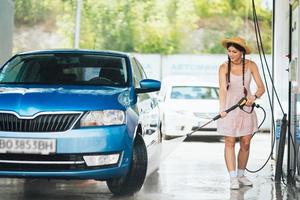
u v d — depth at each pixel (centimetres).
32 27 4434
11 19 1609
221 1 4541
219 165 1323
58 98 857
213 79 2427
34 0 4434
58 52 1044
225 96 999
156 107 1151
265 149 1731
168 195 936
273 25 1361
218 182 1077
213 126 1972
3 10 1498
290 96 1074
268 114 2383
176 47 4500
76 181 1075
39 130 833
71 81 985
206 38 4531
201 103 2017
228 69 999
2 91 889
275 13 1331
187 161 1392
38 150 827
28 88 916
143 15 4475
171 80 2158
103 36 4403
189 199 905
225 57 2750
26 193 949
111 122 855
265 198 921
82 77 991
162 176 1141
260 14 4194
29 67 1019
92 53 1041
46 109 838
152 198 908
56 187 1009
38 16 4438
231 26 4541
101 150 840
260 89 1006
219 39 4531
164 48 4481
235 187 996
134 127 891
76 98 861
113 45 4412
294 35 1020
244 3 4506
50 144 825
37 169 831
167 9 4512
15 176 835
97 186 1022
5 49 1528
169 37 4500
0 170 834
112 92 908
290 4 1055
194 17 4528
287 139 1112
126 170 874
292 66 1042
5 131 834
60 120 836
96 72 998
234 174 1003
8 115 840
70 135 830
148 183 1055
